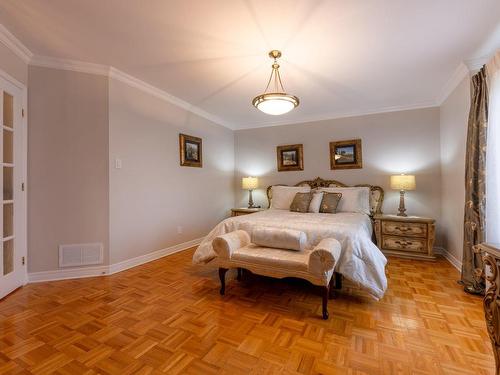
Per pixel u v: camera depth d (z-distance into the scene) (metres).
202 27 2.03
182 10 1.83
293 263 2.03
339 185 4.31
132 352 1.49
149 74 2.92
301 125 4.68
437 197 3.72
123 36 2.17
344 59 2.54
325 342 1.59
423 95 3.53
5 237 2.25
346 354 1.48
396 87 3.25
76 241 2.71
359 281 2.08
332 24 1.99
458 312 1.96
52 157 2.62
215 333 1.69
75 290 2.38
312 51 2.39
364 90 3.34
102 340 1.61
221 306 2.08
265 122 4.94
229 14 1.87
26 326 1.76
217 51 2.40
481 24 1.98
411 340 1.61
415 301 2.15
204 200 4.39
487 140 2.20
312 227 2.45
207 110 4.26
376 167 4.11
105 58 2.57
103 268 2.80
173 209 3.72
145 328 1.75
